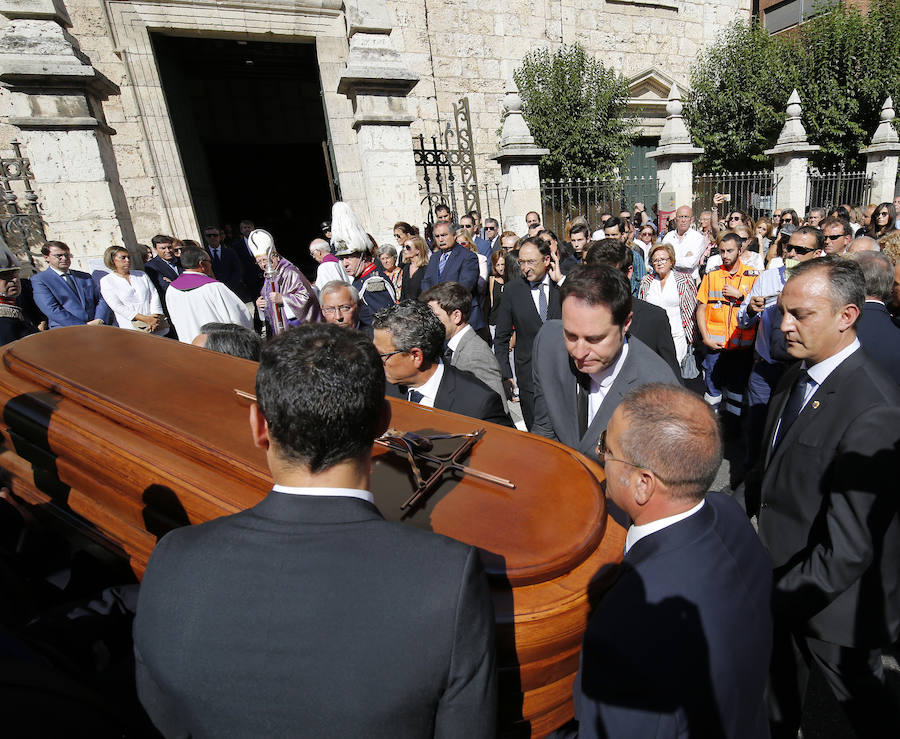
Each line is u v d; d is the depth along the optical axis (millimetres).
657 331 2805
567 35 11977
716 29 13914
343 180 9695
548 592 1022
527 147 8352
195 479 1278
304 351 850
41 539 1779
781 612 1534
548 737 1145
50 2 5363
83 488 1583
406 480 1340
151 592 795
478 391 2119
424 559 761
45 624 1326
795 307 1656
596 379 2070
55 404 1661
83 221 5762
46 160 5539
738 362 4176
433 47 10742
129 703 1180
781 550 1743
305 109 14828
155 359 2029
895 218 6668
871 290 2242
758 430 3305
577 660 1090
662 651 931
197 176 9789
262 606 729
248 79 13477
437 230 5375
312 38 9094
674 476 1021
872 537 1411
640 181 11211
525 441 1564
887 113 11234
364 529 793
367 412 845
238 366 1988
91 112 5691
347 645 708
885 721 1627
